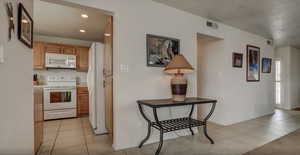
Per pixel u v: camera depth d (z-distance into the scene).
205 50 3.77
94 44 2.91
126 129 2.22
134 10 2.27
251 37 3.96
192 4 2.51
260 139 2.54
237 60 3.61
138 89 2.31
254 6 2.54
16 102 1.19
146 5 2.37
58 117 3.92
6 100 1.03
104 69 2.89
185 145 2.32
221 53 3.42
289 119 3.88
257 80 4.11
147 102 2.13
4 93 1.00
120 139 2.18
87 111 4.41
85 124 3.46
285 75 5.43
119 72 2.16
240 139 2.55
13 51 1.13
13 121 1.13
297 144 2.32
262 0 2.33
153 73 2.44
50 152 2.08
